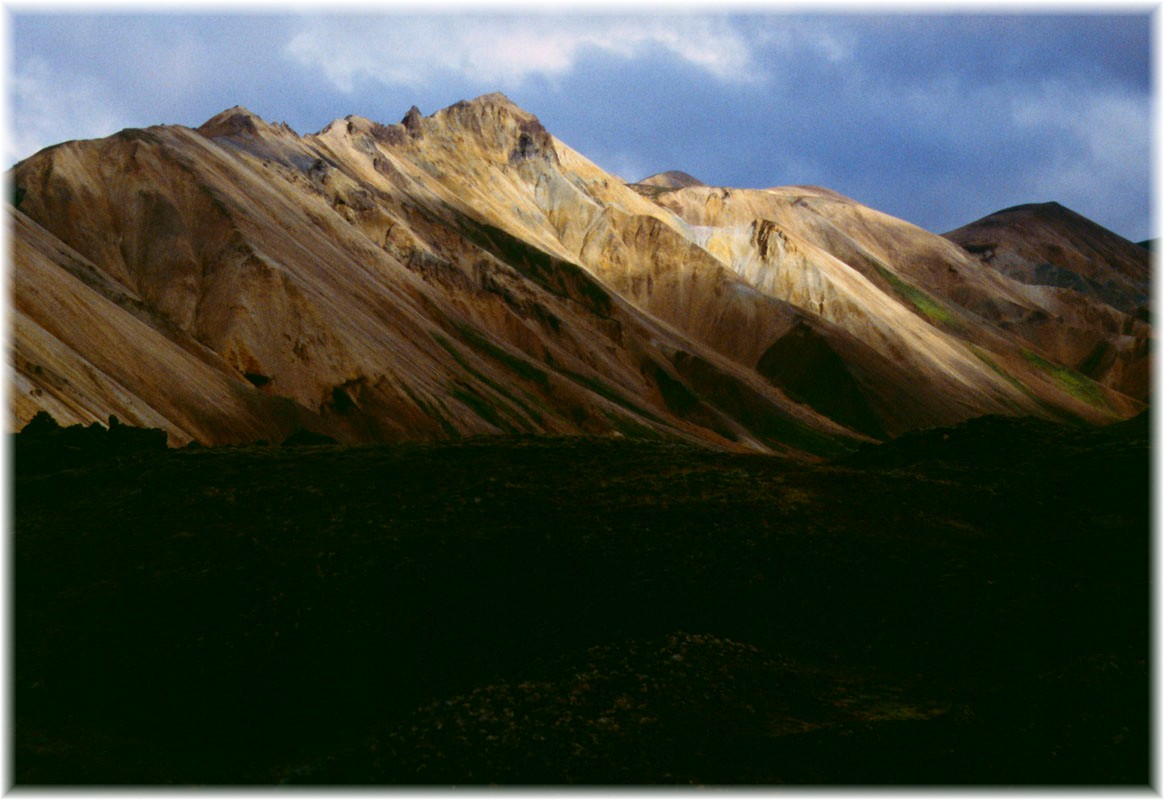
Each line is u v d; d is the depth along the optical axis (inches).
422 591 1432.1
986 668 1235.9
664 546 1492.4
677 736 1080.8
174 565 1539.1
